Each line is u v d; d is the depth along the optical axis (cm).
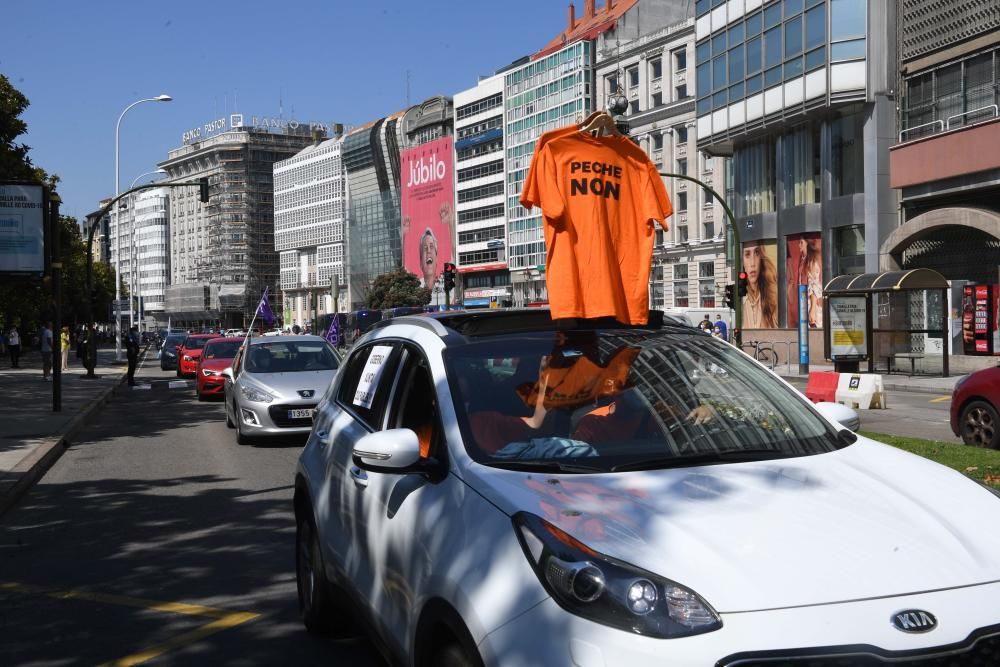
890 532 263
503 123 9319
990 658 231
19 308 4247
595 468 309
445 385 353
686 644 225
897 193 3278
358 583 382
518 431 330
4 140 2833
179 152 19025
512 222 9250
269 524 777
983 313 2534
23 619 534
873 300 2959
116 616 534
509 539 263
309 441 497
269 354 1436
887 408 1808
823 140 3531
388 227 12388
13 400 2089
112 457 1238
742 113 3881
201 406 2072
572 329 406
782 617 229
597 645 229
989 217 2688
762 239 3953
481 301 10050
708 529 260
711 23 4084
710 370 384
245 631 498
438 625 290
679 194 6412
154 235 19500
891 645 226
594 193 435
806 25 3431
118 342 5241
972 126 2752
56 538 750
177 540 729
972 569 250
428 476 325
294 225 15238
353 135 12988
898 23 3212
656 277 6681
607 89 7338
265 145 17438
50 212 1755
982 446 1087
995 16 2744
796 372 3133
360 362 477
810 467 314
